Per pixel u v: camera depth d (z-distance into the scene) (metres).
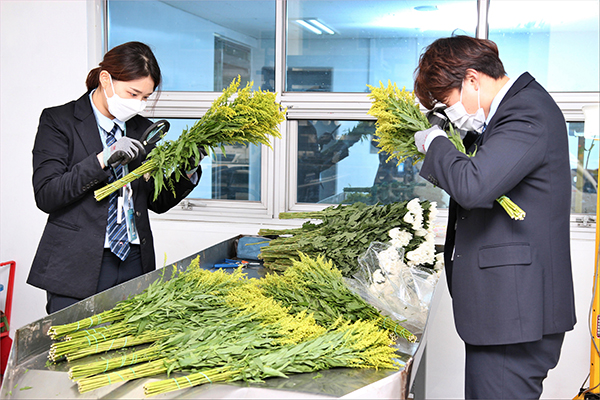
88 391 1.05
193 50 3.12
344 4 2.91
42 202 1.59
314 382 1.10
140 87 1.64
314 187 3.10
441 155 1.33
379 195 3.01
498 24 2.74
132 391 1.06
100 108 1.73
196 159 1.74
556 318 1.33
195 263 1.67
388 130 1.69
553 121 1.29
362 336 1.24
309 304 1.47
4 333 2.84
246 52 3.07
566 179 1.34
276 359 1.12
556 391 2.62
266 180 3.11
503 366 1.35
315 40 2.98
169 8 3.10
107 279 1.74
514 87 1.34
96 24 3.09
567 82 2.70
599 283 2.04
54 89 3.04
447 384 2.73
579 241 2.57
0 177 3.10
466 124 1.45
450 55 1.36
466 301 1.38
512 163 1.21
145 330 1.31
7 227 3.12
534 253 1.30
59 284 1.65
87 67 3.02
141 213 1.82
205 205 3.22
